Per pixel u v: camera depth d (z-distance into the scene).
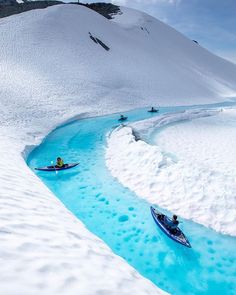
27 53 48.81
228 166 16.72
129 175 16.92
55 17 66.62
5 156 15.72
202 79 81.19
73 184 16.39
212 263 10.25
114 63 60.47
